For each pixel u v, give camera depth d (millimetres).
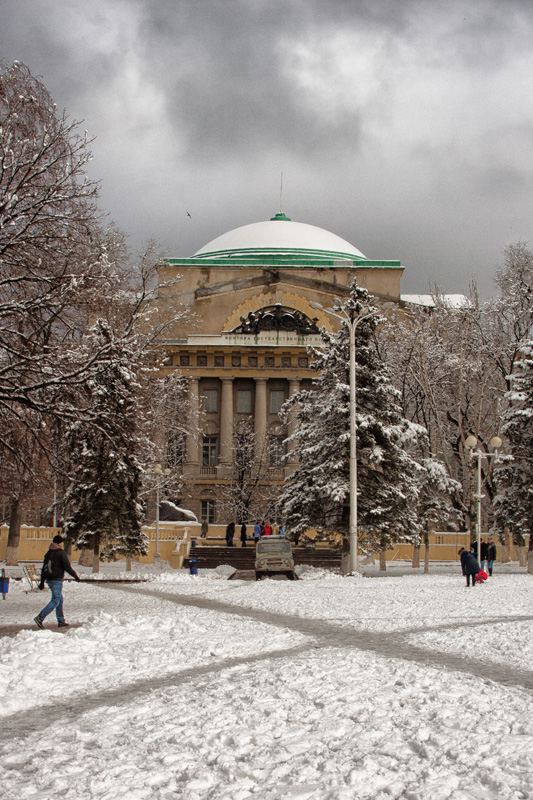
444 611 21719
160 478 57531
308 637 16625
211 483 89625
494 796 7000
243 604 24734
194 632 17250
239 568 56656
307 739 8852
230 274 99000
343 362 45312
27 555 57219
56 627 20047
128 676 12906
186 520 71188
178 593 30141
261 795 7242
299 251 106375
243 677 12234
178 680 12477
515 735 8859
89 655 14453
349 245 117000
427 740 8766
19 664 13492
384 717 9703
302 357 93625
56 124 21719
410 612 21516
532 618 20297
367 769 7762
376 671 12391
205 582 38250
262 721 9594
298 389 93562
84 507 44125
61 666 13656
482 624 18656
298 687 11312
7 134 21250
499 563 57844
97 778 7738
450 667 13180
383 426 44125
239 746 8734
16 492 40094
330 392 46031
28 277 21422
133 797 7258
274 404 94875
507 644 15406
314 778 7672
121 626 17516
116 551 44469
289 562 43562
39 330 22484
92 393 23594
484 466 52656
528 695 10836
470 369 56625
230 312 98750
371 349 45844
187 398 85250
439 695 10727
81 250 22406
